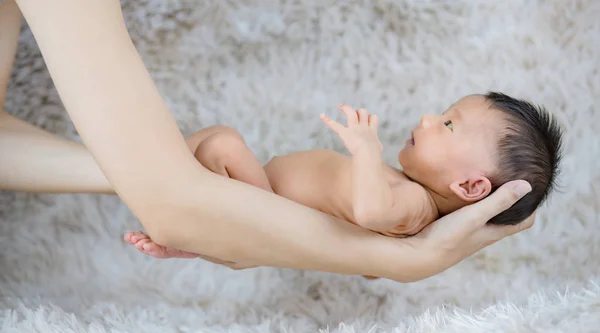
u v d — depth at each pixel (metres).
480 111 1.20
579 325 1.09
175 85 1.65
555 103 1.73
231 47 1.69
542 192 1.19
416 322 1.26
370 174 1.04
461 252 1.09
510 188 1.06
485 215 1.06
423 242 1.07
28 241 1.54
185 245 0.98
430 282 1.56
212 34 1.68
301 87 1.69
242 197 0.96
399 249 1.05
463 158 1.17
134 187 0.92
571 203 1.69
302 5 1.71
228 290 1.52
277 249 1.00
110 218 1.56
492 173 1.17
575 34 1.77
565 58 1.76
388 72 1.72
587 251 1.67
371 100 1.70
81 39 0.90
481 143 1.17
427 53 1.74
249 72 1.68
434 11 1.75
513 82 1.74
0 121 1.23
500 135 1.18
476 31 1.76
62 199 1.56
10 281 1.50
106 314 1.40
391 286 1.54
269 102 1.67
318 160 1.26
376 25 1.74
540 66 1.75
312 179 1.24
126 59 0.92
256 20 1.70
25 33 1.59
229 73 1.68
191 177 0.94
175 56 1.66
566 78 1.75
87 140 0.92
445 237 1.06
